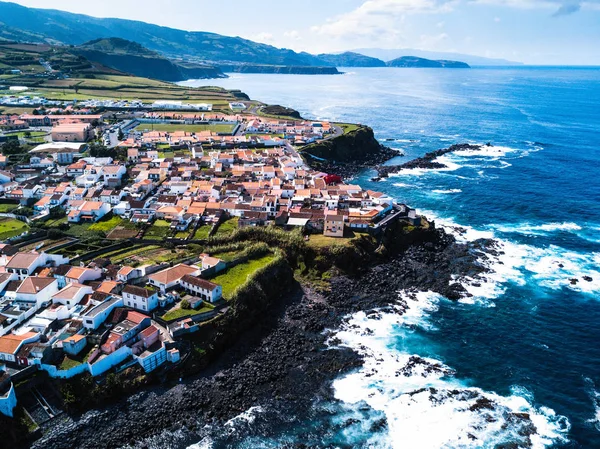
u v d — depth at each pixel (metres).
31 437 79.12
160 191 179.38
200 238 142.25
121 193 166.12
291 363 100.38
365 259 141.38
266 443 81.44
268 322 113.44
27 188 166.12
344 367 99.75
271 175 199.38
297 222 150.75
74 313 99.88
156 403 87.69
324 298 124.69
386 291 129.62
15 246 129.62
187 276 112.44
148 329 95.25
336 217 147.50
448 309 121.69
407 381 96.38
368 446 81.19
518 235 163.88
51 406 83.44
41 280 107.00
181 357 95.88
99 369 87.44
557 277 136.62
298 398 91.25
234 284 115.81
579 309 121.69
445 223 174.50
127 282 110.94
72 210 152.88
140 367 91.19
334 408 89.12
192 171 198.00
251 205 159.88
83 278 111.62
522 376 98.50
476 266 142.25
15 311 99.38
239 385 93.25
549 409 89.62
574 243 158.00
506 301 125.06
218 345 101.75
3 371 83.56
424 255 148.75
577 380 97.50
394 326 114.31
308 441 82.00
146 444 80.19
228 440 81.75
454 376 98.19
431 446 81.19
